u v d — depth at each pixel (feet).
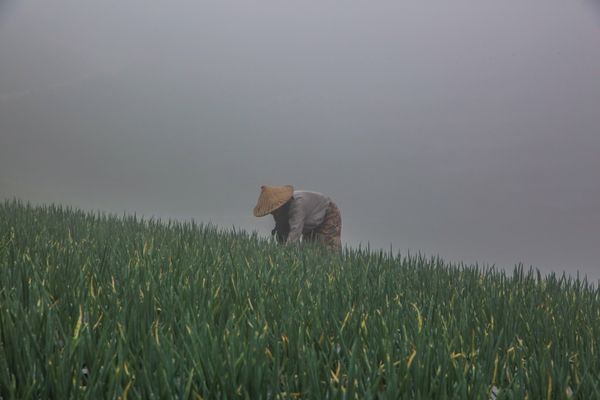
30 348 16.11
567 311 27.37
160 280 25.85
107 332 18.28
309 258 39.52
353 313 21.72
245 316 19.95
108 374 15.44
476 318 24.36
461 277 36.22
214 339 16.96
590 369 18.42
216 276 28.30
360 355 18.08
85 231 43.57
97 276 26.04
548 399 15.83
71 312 20.65
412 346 18.86
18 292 21.67
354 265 37.17
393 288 29.73
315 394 15.03
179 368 16.15
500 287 31.91
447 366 17.03
